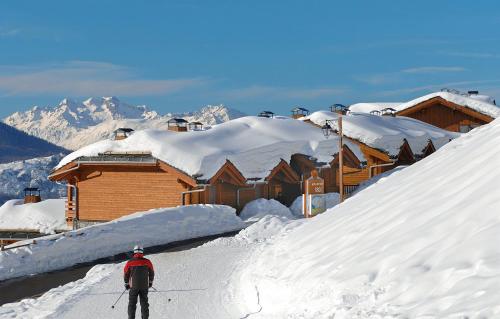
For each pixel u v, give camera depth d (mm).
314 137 42969
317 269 11234
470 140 16469
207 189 34406
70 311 13555
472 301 7023
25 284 18031
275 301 11453
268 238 22891
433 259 8852
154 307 13344
